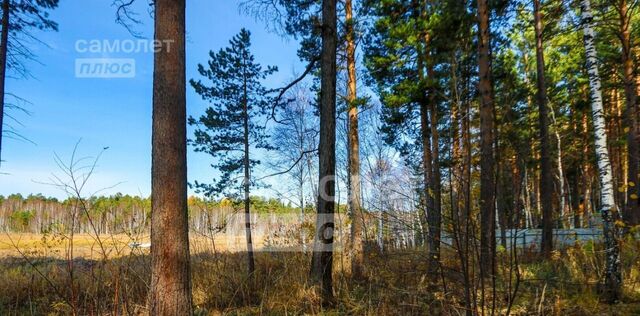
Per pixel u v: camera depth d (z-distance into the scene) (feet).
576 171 69.26
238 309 20.54
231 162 42.96
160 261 13.43
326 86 21.26
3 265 30.66
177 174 14.08
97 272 17.98
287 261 27.73
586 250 19.31
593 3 30.19
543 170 28.02
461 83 14.46
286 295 21.29
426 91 32.32
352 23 33.78
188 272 13.94
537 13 34.24
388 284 16.96
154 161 14.11
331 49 21.48
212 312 20.54
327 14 21.54
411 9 33.60
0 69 34.91
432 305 14.62
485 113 15.60
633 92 31.37
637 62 35.29
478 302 13.50
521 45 37.99
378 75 36.45
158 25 14.78
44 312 19.47
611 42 39.09
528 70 42.86
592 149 58.44
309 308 19.17
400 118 39.99
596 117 19.74
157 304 13.17
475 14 26.73
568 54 52.19
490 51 15.02
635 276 18.62
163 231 13.58
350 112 34.60
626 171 47.24
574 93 56.13
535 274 19.19
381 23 33.12
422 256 14.85
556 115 58.23
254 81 43.70
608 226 18.28
